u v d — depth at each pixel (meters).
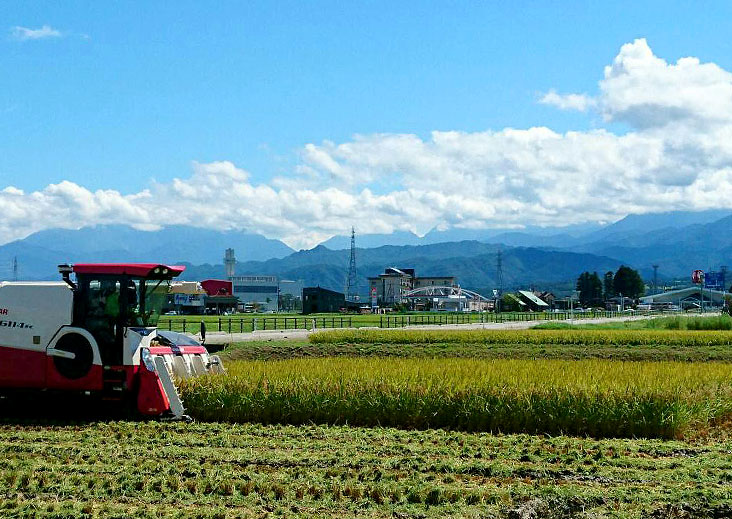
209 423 17.72
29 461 13.54
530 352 40.22
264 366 21.64
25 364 18.45
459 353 39.69
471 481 12.73
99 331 18.48
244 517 10.69
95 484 12.21
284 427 17.33
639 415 17.00
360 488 11.98
